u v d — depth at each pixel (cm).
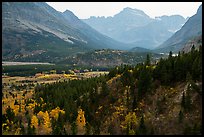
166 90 13900
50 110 16962
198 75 13350
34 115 16738
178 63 14262
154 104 13600
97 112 15012
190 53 15088
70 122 15238
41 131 15112
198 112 12144
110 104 15012
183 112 12375
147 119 13012
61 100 17550
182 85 13625
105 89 15962
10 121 16500
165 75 14338
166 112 12888
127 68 16762
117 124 13675
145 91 14338
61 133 13888
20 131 15175
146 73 14638
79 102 16450
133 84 15238
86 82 19725
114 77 17725
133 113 13450
